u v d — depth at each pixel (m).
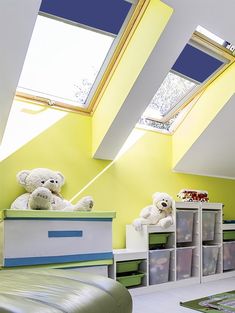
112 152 3.07
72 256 2.28
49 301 0.85
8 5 1.69
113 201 3.12
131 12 2.44
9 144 2.58
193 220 3.36
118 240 3.11
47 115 2.81
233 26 2.38
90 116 3.07
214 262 3.45
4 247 2.02
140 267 2.89
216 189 4.12
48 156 2.76
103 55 2.75
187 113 3.55
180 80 3.23
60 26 2.48
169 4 2.12
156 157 3.54
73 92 2.98
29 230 2.12
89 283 1.19
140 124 3.48
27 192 2.59
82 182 2.93
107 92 2.89
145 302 2.50
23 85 2.72
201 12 2.21
